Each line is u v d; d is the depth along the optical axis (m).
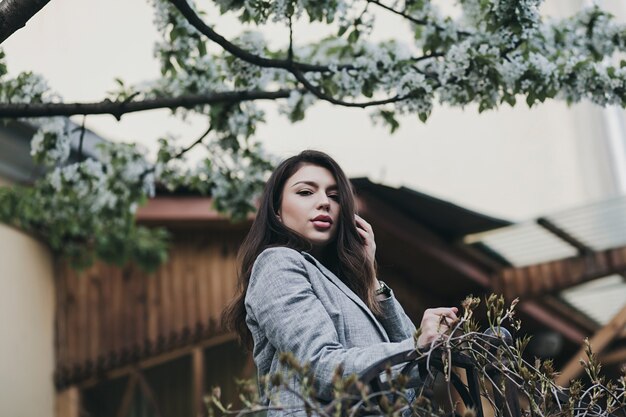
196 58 4.52
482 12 4.09
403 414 2.43
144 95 4.51
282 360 1.95
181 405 8.10
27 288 7.88
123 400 8.20
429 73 4.11
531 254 8.53
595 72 4.03
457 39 4.23
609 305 9.70
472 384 2.32
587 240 8.21
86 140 7.29
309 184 2.68
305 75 4.28
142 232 7.46
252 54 4.05
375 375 2.09
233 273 8.27
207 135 4.92
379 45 4.32
